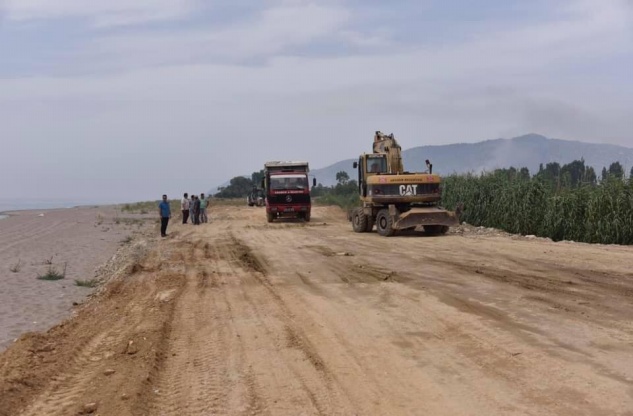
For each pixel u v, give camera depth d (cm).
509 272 1327
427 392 602
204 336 866
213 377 673
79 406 589
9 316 1210
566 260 1500
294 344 801
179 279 1407
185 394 621
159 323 949
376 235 2430
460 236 2262
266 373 682
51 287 1578
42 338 918
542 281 1199
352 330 863
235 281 1362
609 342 745
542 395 577
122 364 737
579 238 2059
